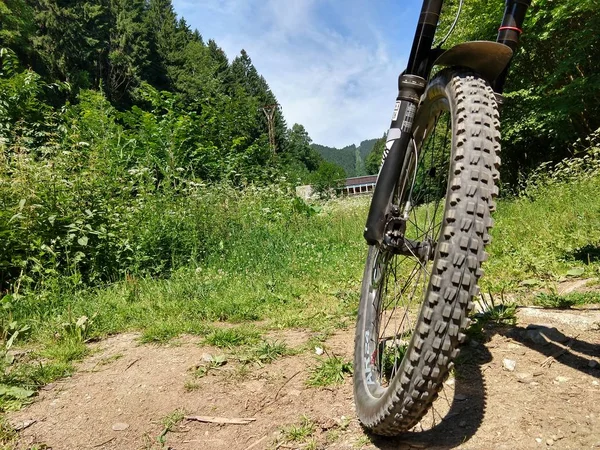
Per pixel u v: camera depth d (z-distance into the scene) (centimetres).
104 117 891
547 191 810
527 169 1344
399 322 269
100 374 255
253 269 531
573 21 1120
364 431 179
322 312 351
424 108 189
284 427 189
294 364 250
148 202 585
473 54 163
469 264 130
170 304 389
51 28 3762
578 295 305
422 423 178
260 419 199
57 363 272
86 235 464
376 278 211
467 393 196
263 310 375
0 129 612
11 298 361
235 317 359
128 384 239
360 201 1131
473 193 134
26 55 3023
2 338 324
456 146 144
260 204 805
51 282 404
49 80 3331
